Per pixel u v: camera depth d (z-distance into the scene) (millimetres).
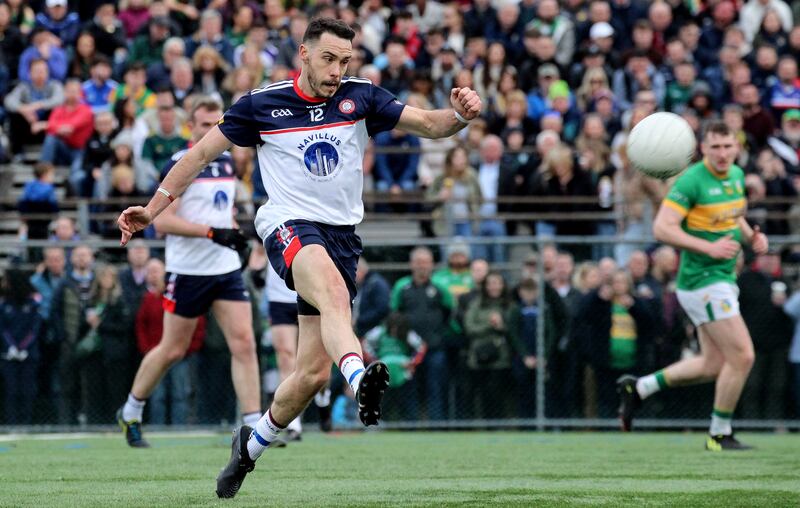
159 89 51812
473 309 43125
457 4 64562
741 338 30734
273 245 18484
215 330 41719
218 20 59719
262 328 42469
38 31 60250
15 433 41156
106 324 41562
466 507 17672
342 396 43406
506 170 49812
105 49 62438
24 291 41406
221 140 18594
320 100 18688
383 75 57219
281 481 22656
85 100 57562
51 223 49188
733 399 31531
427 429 43031
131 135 52531
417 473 24641
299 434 37344
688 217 30750
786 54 62812
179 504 18188
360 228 51750
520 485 21672
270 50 60719
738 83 58781
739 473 24562
